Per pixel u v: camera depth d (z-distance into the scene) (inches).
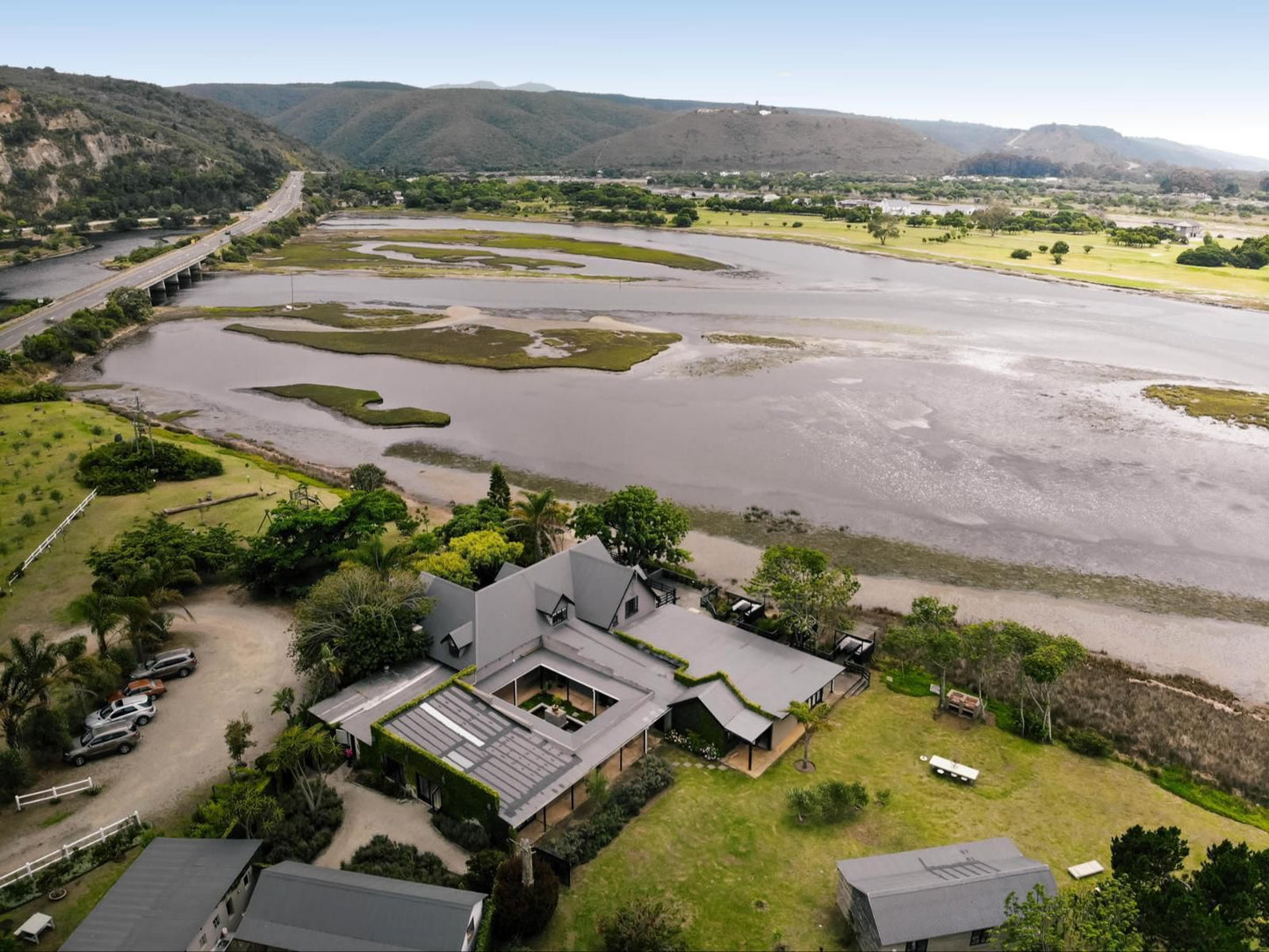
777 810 2033.7
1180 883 1621.6
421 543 2928.2
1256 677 2699.3
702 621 2728.8
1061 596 3161.9
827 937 1669.5
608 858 1866.4
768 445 4591.5
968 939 1584.6
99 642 2534.5
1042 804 2069.4
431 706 2225.6
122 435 4655.5
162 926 1520.7
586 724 2236.7
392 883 1628.9
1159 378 5915.4
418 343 6658.5
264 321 7519.7
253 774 2007.9
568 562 2753.4
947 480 4163.4
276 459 4421.8
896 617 2952.8
